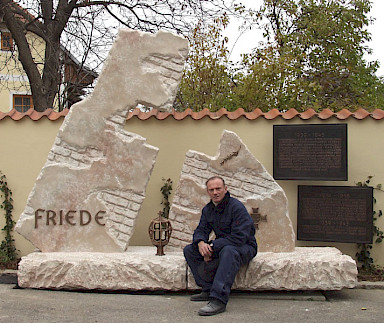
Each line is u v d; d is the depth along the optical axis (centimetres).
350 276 546
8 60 1392
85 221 608
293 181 705
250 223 518
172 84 622
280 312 484
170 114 721
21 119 730
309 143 680
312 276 545
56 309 477
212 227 535
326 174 675
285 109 1082
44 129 731
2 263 694
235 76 1123
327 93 1262
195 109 1078
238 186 623
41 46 1628
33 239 606
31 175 729
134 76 621
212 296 475
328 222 681
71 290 556
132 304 503
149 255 579
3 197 730
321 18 1445
